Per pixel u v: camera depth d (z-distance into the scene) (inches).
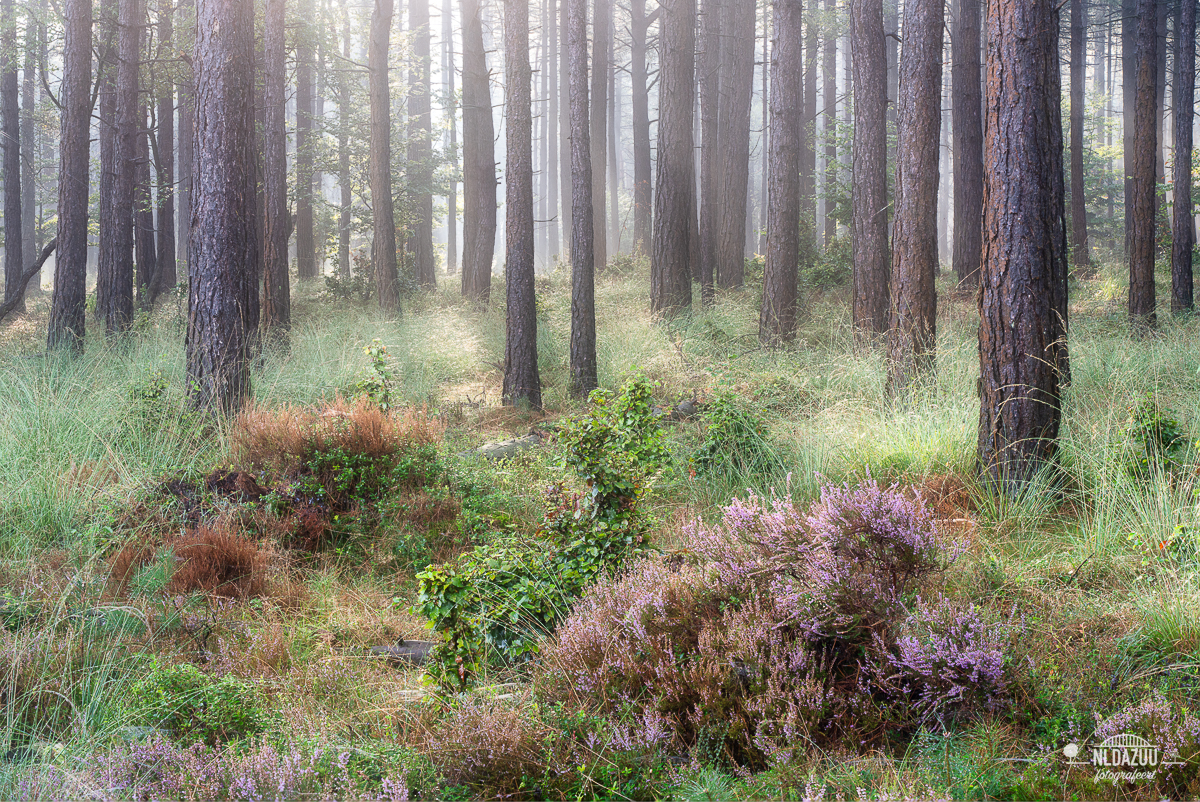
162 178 770.8
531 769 121.1
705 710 129.1
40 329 705.0
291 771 111.7
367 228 958.4
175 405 312.8
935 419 267.9
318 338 512.7
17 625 176.1
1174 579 156.7
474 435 370.9
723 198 695.1
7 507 231.6
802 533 155.0
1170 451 217.0
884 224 478.6
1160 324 498.0
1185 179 550.3
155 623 179.9
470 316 669.3
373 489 265.1
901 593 142.8
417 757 126.0
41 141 1514.5
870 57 474.6
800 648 133.1
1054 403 227.3
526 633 167.8
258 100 832.9
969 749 117.7
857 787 108.7
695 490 264.2
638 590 156.7
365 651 178.2
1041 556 190.7
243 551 212.5
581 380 432.5
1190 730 109.0
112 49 661.9
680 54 585.6
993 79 227.6
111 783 108.9
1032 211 224.2
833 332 512.1
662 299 589.0
